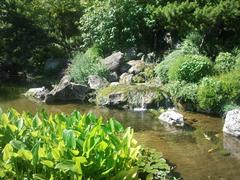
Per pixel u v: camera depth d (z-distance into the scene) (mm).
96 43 18047
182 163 8211
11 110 6637
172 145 9328
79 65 15945
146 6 17859
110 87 14039
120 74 15789
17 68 21172
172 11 16188
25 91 16234
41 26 22125
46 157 5289
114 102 13297
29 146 5684
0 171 5320
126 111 12766
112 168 5398
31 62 21406
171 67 13617
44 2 22234
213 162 8312
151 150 7633
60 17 22062
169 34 17891
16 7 21641
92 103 13797
